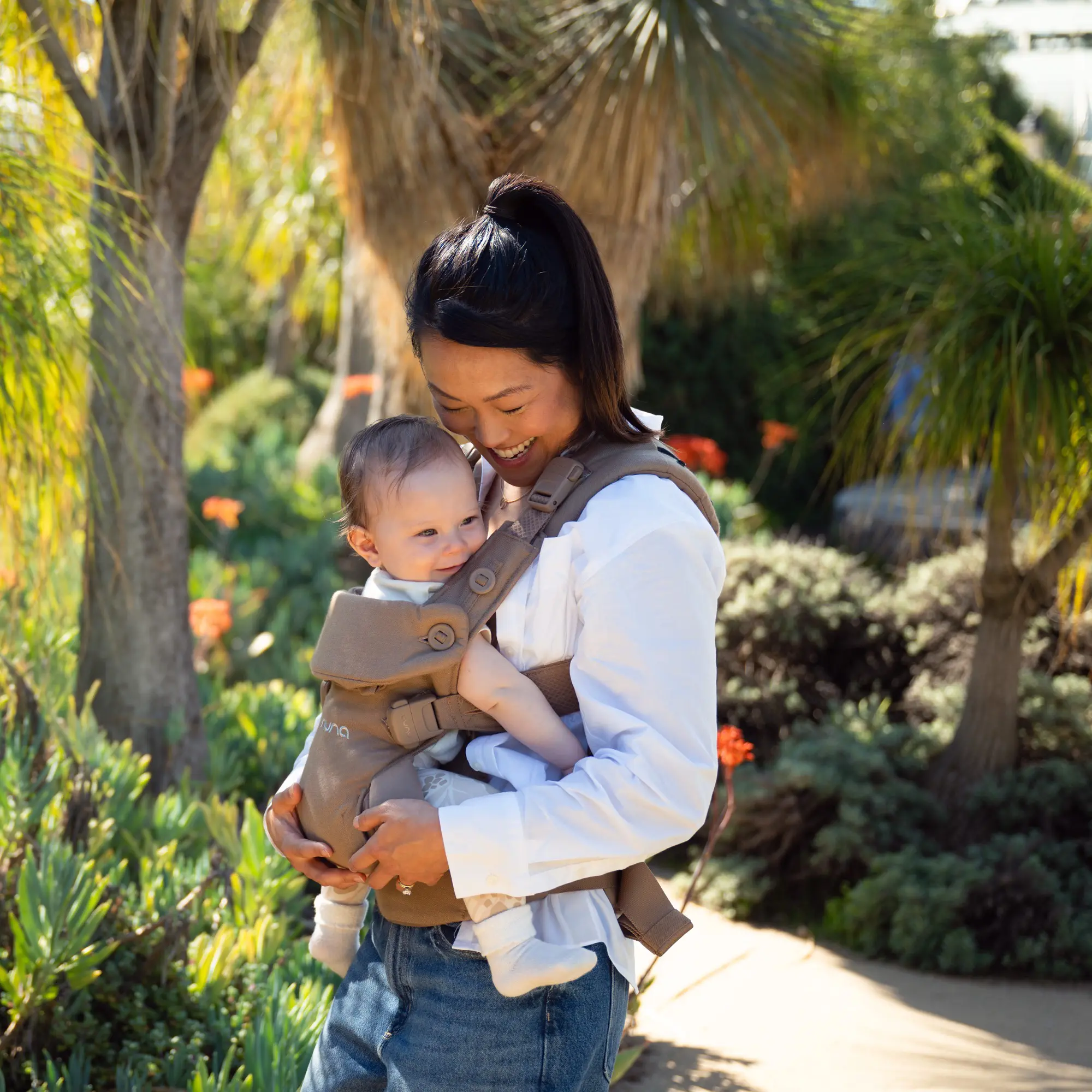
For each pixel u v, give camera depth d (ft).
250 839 9.30
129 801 10.34
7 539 9.24
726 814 9.45
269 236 26.07
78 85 10.14
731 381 36.58
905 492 13.99
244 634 18.78
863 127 22.06
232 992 8.32
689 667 4.49
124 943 8.19
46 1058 7.50
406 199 15.53
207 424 38.63
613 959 4.73
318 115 15.52
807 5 17.24
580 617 4.61
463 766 4.89
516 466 4.97
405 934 4.78
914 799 14.08
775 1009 11.23
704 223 20.04
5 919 8.05
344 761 4.75
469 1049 4.59
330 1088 5.07
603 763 4.36
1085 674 15.84
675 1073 9.80
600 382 4.74
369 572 22.17
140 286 10.68
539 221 4.74
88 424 9.36
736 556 18.30
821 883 14.01
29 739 9.90
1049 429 12.69
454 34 15.62
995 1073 10.00
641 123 15.16
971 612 16.80
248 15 11.42
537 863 4.35
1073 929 12.21
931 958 12.35
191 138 10.80
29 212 8.09
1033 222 13.07
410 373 17.53
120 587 11.21
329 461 27.17
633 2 15.23
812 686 17.03
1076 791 13.79
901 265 13.84
